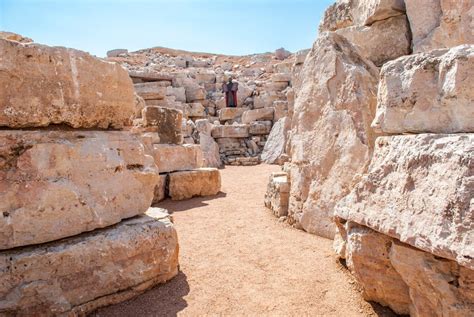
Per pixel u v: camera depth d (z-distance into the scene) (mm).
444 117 1959
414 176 1945
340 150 3744
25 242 2131
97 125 2770
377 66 4480
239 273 2934
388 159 2203
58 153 2338
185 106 13695
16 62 2145
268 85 15586
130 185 2812
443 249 1646
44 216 2201
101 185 2559
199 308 2369
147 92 12703
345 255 2846
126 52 27234
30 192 2170
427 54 2078
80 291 2234
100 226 2484
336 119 3848
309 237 3863
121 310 2332
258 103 14789
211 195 6609
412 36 4160
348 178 3592
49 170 2285
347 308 2330
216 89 17719
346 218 2502
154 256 2652
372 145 3457
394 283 2184
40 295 2074
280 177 5352
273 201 5113
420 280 1917
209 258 3301
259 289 2635
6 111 2135
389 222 2049
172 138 6945
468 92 1825
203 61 24938
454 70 1865
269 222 4598
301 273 2891
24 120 2223
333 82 3951
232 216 4988
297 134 4473
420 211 1850
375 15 4332
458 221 1616
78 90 2494
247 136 12602
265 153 11539
